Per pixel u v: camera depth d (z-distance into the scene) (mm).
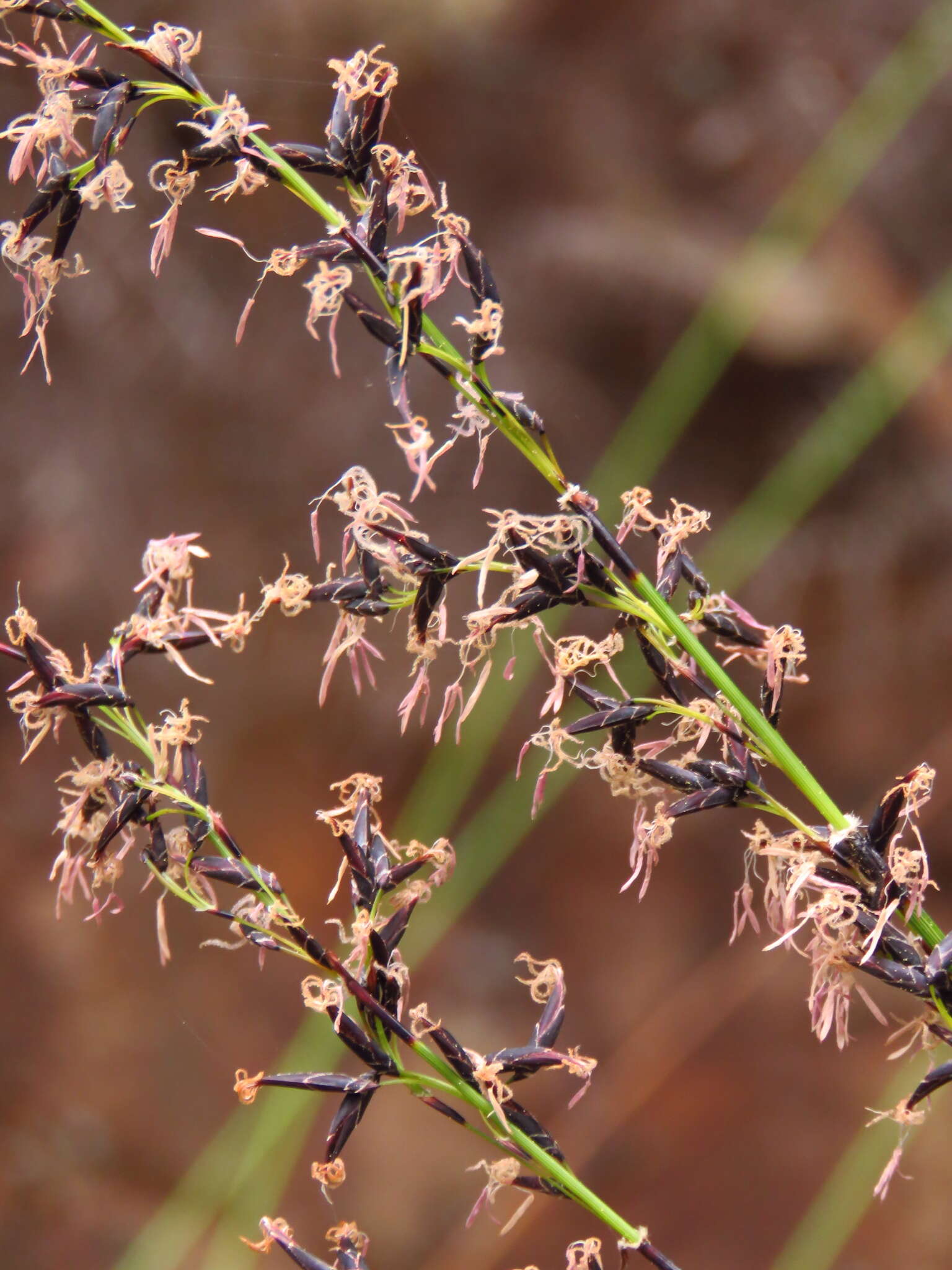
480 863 970
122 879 1007
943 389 1064
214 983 991
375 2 1032
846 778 1056
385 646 1035
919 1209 866
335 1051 879
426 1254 921
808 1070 959
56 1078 954
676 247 1063
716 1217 923
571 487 312
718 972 1016
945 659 1050
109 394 1080
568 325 1069
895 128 1055
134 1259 885
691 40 1092
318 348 1067
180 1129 939
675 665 316
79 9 312
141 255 1060
